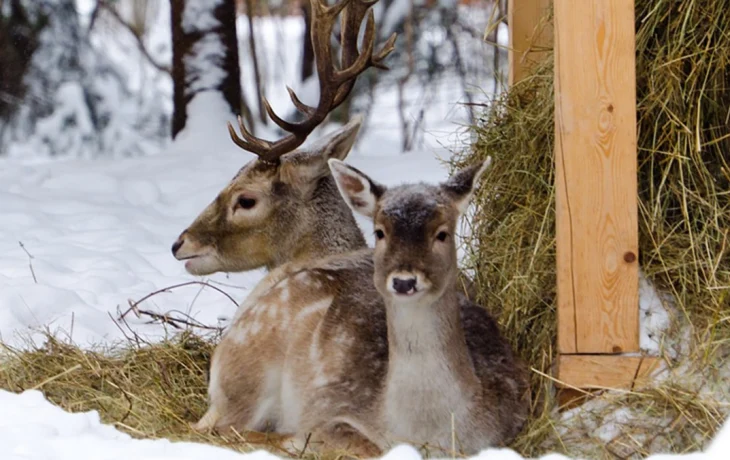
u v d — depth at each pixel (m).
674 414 10.27
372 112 30.80
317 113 12.48
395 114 32.34
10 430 9.70
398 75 28.47
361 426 10.27
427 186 10.05
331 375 10.65
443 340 9.80
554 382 10.84
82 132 29.00
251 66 36.81
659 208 11.20
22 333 13.12
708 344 10.49
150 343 12.66
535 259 11.62
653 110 11.41
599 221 10.56
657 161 11.45
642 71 11.50
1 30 28.97
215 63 22.48
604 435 10.30
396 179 17.72
